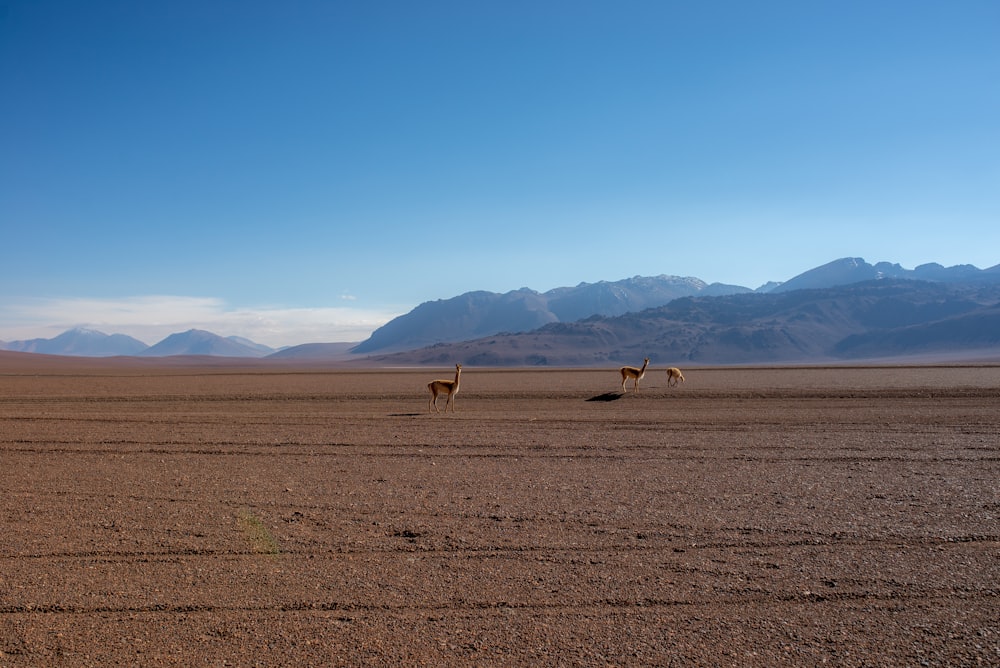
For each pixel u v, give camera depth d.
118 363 197.75
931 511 11.80
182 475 15.70
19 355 192.88
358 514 11.89
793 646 6.74
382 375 73.50
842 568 8.91
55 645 6.78
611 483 14.43
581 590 8.21
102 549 9.89
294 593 8.14
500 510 12.09
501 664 6.40
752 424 24.06
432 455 18.30
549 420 25.53
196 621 7.34
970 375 47.47
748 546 9.88
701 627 7.18
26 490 14.06
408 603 7.83
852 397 33.69
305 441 20.91
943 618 7.35
